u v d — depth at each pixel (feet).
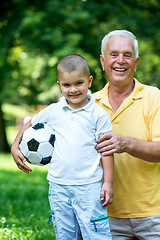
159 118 11.57
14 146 11.59
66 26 40.29
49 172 11.03
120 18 41.52
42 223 17.43
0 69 48.44
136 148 10.78
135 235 12.07
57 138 10.93
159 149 10.93
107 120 10.80
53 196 10.89
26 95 58.70
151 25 43.55
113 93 12.35
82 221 10.50
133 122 11.86
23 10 40.96
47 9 38.47
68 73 10.41
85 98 10.95
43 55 41.98
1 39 41.04
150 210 11.62
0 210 21.01
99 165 10.73
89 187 10.45
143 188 11.66
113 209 12.03
